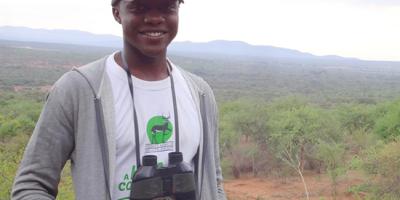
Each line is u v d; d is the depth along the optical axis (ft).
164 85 7.02
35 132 6.54
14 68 481.05
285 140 77.36
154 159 6.33
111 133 6.55
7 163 34.32
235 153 86.48
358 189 55.93
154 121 6.82
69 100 6.52
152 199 6.22
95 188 6.42
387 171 52.06
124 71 6.86
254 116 87.15
